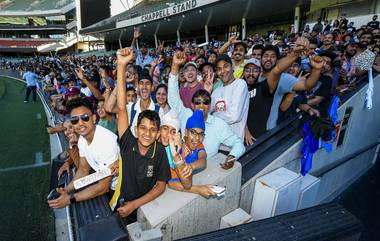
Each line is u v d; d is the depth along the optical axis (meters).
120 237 1.31
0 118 9.53
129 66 4.15
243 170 2.30
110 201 2.04
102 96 4.78
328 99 2.82
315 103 2.77
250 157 2.42
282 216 1.57
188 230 1.79
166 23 24.95
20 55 60.44
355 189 3.76
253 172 2.26
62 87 9.44
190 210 1.75
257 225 1.48
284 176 2.24
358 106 3.48
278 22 21.28
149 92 3.02
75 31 56.75
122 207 1.68
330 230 1.49
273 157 2.42
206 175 1.94
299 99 3.22
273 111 2.83
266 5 16.64
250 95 2.91
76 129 1.93
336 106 2.83
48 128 4.36
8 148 6.23
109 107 3.03
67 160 3.04
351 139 3.66
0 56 60.06
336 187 3.72
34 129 7.91
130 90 3.54
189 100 3.32
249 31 24.89
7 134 7.44
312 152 2.60
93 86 4.70
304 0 15.01
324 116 2.69
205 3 16.52
